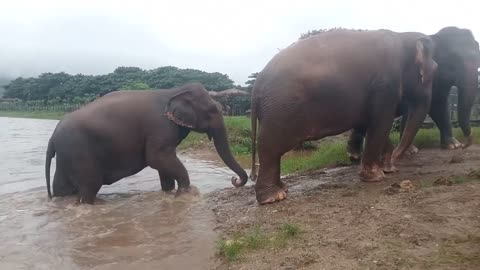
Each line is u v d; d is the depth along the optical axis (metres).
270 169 6.98
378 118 7.25
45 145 21.77
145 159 9.18
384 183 7.17
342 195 6.69
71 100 74.50
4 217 7.66
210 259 5.14
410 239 4.52
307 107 6.84
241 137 18.75
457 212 5.07
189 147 18.45
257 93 7.13
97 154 8.73
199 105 9.39
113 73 75.62
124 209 8.12
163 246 5.80
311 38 7.23
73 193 9.05
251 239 5.20
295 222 5.67
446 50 9.57
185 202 8.48
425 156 9.32
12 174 12.46
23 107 84.88
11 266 5.32
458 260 3.93
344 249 4.54
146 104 9.09
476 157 8.62
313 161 11.27
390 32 7.64
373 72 7.11
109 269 5.12
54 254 5.70
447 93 9.96
